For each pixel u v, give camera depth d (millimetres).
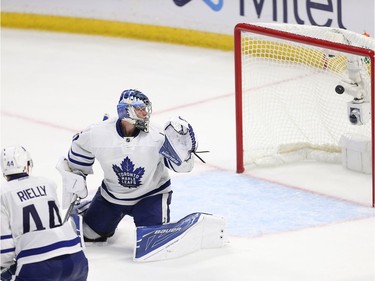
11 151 12766
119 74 27484
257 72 22078
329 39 18391
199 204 17328
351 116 18500
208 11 29062
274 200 17438
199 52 29125
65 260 12422
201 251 15062
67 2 31922
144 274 14219
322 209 16922
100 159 14547
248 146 19594
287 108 20531
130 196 14883
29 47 30672
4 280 12695
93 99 25266
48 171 19531
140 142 14414
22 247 12359
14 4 32719
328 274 14148
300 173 18922
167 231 14773
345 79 19406
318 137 19734
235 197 17656
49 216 12492
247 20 27969
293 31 18641
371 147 17734
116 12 31156
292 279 13992
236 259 14750
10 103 25078
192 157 14273
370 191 17750
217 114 23469
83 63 28781
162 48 29797
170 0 29891
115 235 15891
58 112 24141
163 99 24906
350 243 15352
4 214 12367
